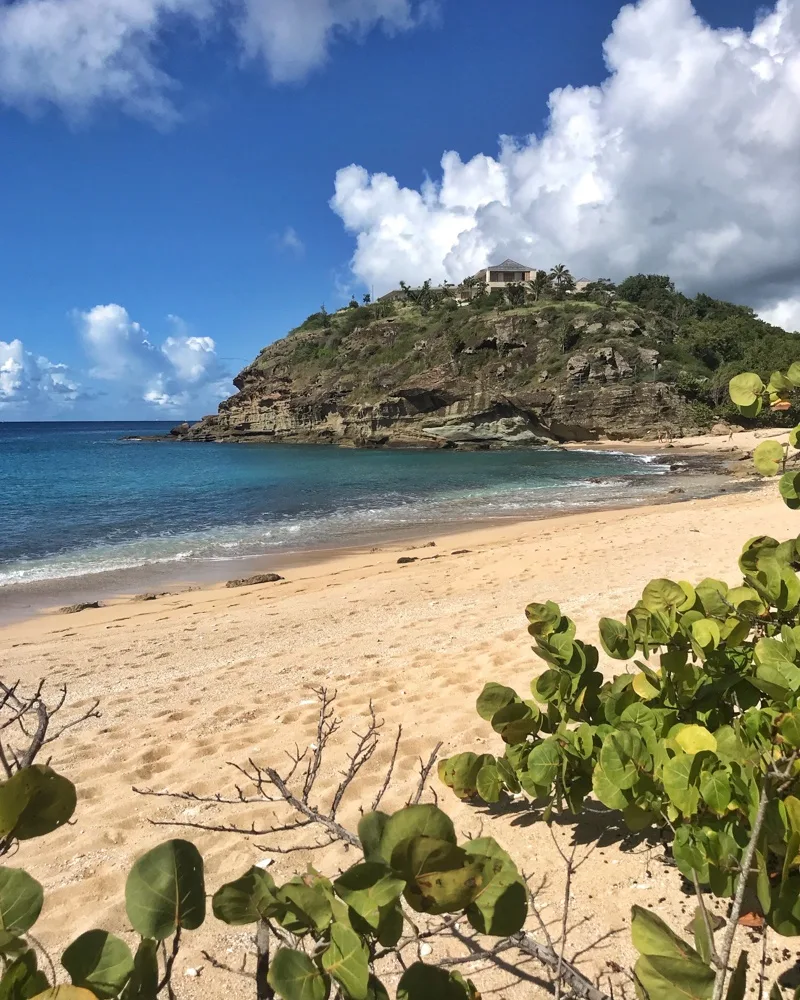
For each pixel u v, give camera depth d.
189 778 3.63
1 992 1.10
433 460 55.28
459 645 5.88
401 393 77.75
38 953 2.24
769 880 1.71
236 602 10.40
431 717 4.18
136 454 66.75
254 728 4.33
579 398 72.06
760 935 2.01
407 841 1.11
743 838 1.87
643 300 111.62
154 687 5.57
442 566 11.57
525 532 17.28
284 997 1.08
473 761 2.79
